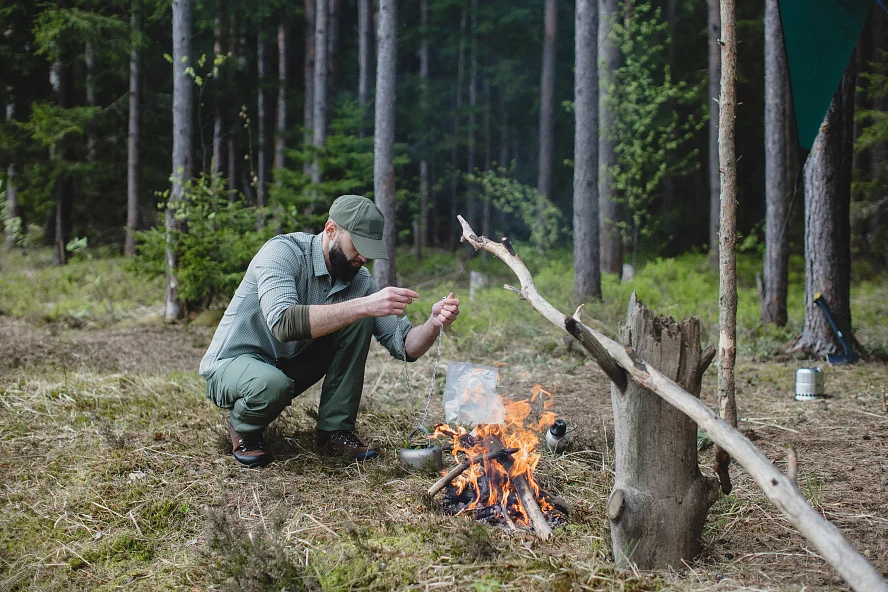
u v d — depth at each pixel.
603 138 11.92
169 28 17.17
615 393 2.48
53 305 10.24
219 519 2.76
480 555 2.52
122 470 3.48
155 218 17.86
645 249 15.20
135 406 4.61
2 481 3.44
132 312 9.89
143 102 17.28
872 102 13.41
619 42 11.84
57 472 3.52
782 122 7.80
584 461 3.61
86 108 15.87
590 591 2.27
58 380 5.27
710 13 13.52
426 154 19.89
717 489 2.51
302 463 3.58
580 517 2.89
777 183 7.80
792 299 10.05
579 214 7.99
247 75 18.95
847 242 6.66
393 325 3.74
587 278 8.02
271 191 12.64
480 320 7.58
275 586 2.40
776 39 7.70
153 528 2.97
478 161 21.81
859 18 3.99
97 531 2.96
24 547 2.87
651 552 2.45
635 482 2.45
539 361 6.23
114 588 2.57
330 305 3.21
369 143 13.31
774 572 2.44
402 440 3.99
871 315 8.88
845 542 1.84
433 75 22.75
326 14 14.77
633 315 2.43
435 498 3.12
